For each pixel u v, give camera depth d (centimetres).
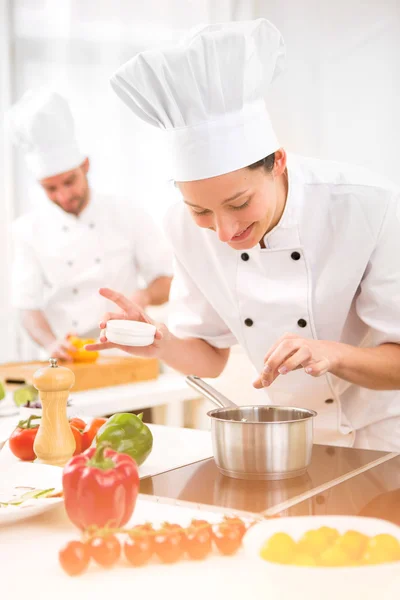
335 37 354
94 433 149
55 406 140
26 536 102
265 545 79
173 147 137
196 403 315
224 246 169
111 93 393
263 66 139
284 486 117
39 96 296
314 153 372
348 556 78
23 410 176
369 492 113
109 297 163
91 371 272
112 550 87
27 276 332
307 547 81
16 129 300
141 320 165
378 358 148
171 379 302
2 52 381
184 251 177
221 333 190
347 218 159
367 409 176
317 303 166
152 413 299
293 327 167
